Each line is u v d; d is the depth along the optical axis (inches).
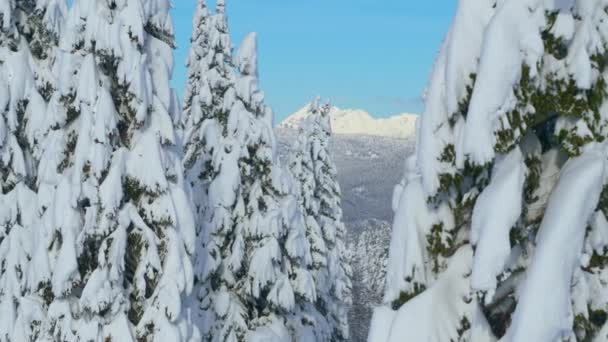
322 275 1416.1
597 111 286.4
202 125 1032.8
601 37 288.2
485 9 307.0
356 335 2741.1
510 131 284.7
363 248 4190.5
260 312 1016.2
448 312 307.9
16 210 786.8
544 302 265.3
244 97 1027.3
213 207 983.0
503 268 277.4
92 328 585.6
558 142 294.0
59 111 633.0
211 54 1063.0
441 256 325.4
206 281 973.8
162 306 588.7
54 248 629.3
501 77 283.3
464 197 315.3
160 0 655.8
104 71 625.9
